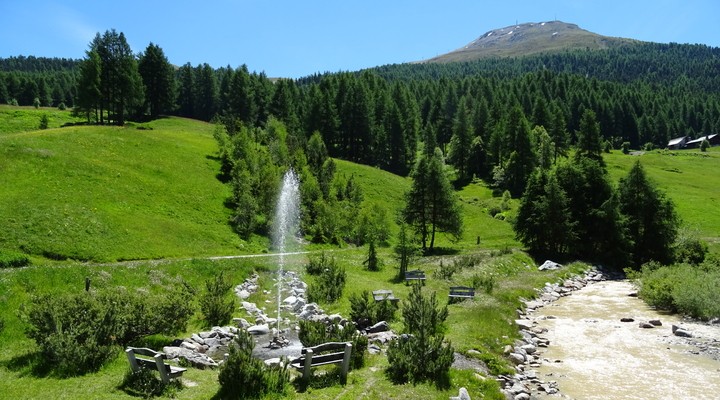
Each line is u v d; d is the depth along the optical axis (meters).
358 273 38.53
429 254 55.59
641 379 17.52
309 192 66.38
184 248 43.53
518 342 21.45
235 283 30.70
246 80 138.12
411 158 124.25
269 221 57.59
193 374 14.88
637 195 53.19
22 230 34.81
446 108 152.38
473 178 118.44
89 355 14.94
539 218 51.28
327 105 120.50
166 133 81.44
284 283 31.89
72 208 40.69
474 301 27.41
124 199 48.06
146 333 17.80
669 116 197.25
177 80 154.25
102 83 103.50
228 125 89.50
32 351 16.53
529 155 103.88
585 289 38.50
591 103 174.50
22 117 110.25
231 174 65.19
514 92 168.50
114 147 60.88
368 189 87.94
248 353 13.91
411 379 14.59
